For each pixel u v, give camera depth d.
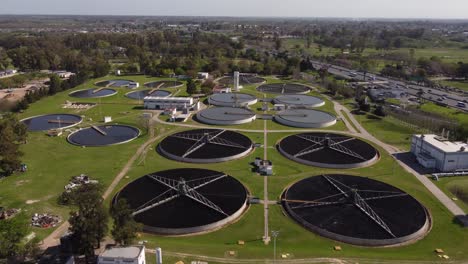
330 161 113.50
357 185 95.50
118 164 113.38
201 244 73.19
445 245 74.25
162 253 68.50
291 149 122.88
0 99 189.38
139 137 138.25
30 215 83.12
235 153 119.25
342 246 73.06
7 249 64.88
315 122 152.00
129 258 59.75
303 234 77.25
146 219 80.12
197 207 85.00
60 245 69.25
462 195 96.81
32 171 107.69
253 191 96.44
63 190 96.00
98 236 66.19
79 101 191.88
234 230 78.88
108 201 89.81
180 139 131.00
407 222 79.88
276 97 196.75
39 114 167.62
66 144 130.25
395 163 115.69
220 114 163.12
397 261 67.25
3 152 104.25
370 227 77.75
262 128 149.88
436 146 112.44
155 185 94.88
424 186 100.62
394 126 152.75
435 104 184.62
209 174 101.31
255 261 66.38
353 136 140.88
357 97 196.25
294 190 93.69
